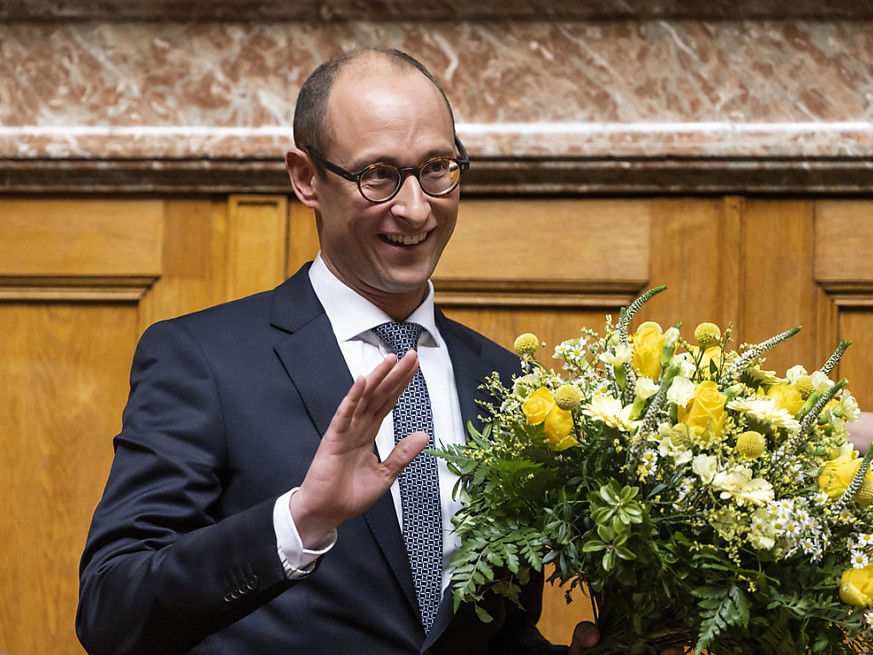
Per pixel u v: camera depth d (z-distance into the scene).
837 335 8.93
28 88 9.07
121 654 4.98
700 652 4.74
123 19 9.10
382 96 5.79
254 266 9.00
